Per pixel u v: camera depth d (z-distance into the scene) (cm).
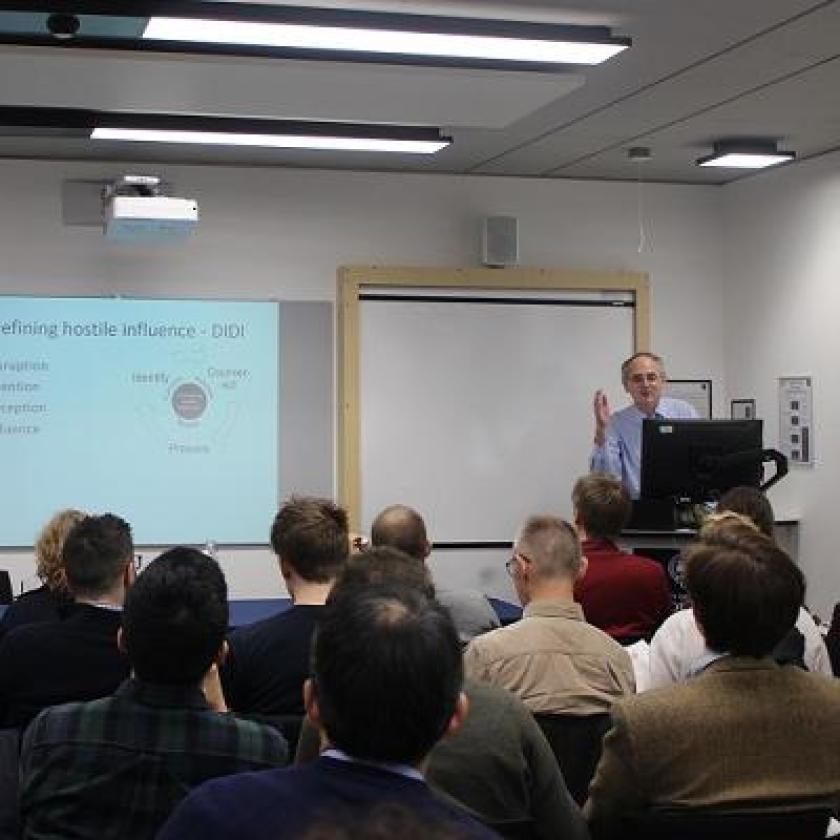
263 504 664
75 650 258
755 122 570
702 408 731
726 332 733
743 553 196
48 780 172
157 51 400
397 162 661
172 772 172
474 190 698
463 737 209
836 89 507
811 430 654
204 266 660
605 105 533
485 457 695
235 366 663
